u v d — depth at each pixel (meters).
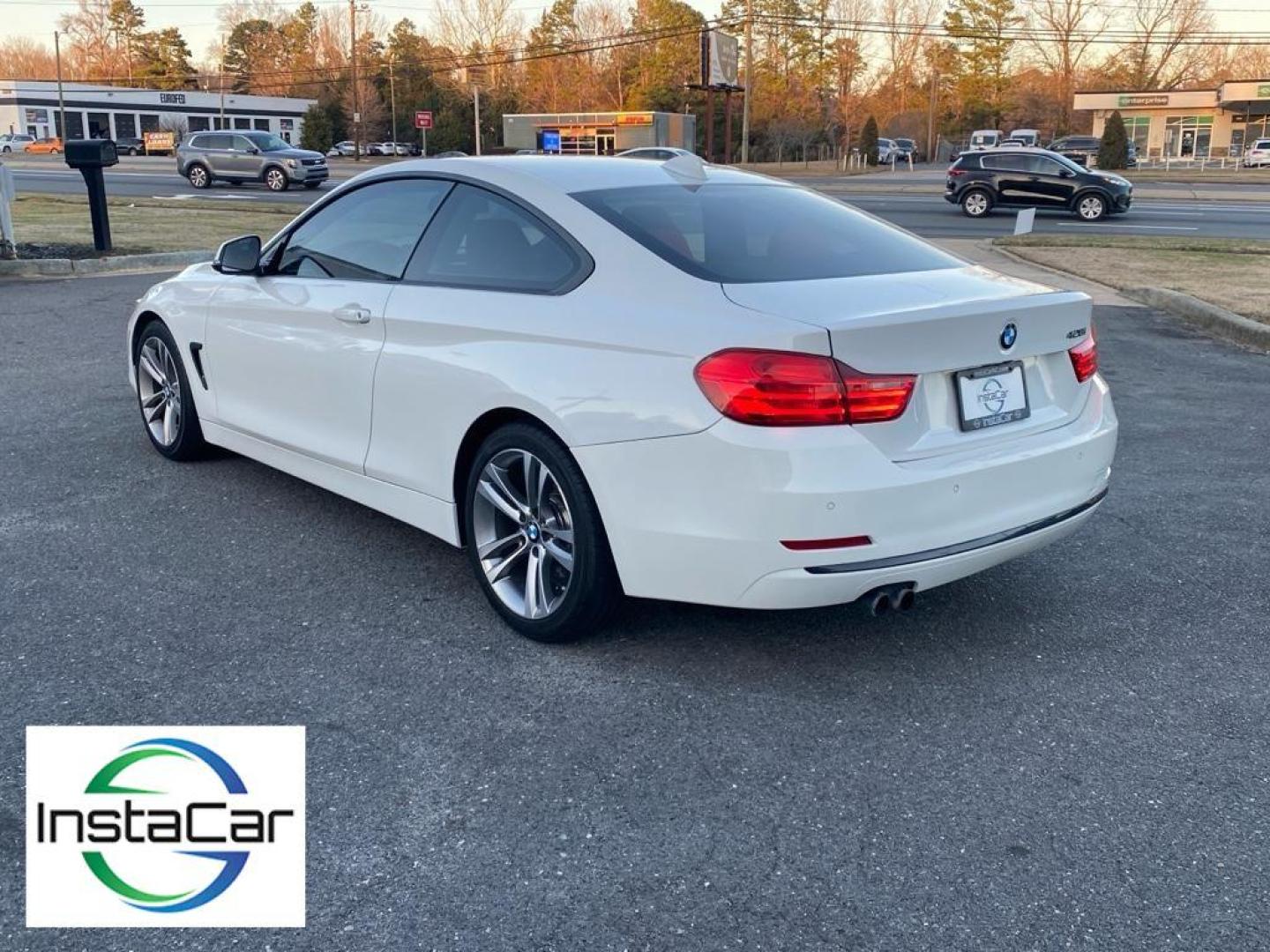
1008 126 93.31
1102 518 5.19
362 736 3.23
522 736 3.25
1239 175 49.31
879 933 2.47
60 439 6.13
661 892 2.60
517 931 2.47
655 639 3.87
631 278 3.56
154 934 2.46
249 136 33.09
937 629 4.00
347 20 100.75
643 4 84.25
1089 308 3.85
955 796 2.99
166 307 5.49
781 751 3.19
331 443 4.54
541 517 3.74
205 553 4.58
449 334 3.88
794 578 3.19
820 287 3.51
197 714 3.32
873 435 3.21
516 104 86.62
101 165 13.93
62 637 3.79
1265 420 7.04
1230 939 2.46
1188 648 3.88
